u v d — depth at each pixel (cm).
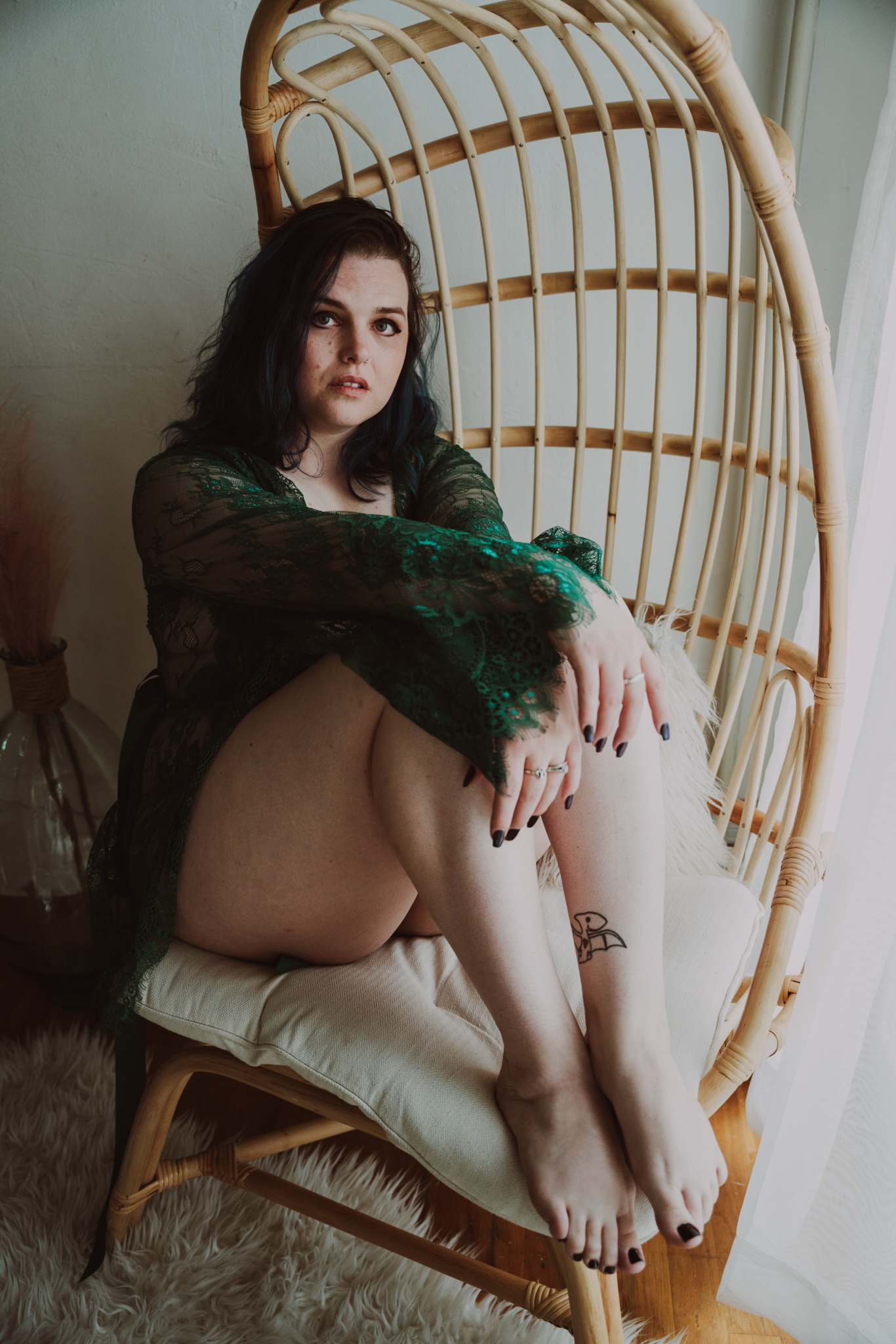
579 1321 74
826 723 92
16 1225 105
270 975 87
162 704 99
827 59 113
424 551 71
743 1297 96
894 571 90
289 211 112
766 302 103
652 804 76
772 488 104
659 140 120
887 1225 86
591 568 80
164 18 118
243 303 98
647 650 73
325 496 107
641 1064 70
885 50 112
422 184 113
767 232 80
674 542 140
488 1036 80
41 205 128
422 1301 97
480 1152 71
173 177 126
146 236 129
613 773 75
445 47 116
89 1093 122
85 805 133
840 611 90
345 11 98
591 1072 71
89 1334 94
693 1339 98
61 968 137
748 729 108
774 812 104
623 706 72
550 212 125
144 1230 103
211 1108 124
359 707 74
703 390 110
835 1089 89
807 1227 93
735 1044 83
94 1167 112
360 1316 96
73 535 147
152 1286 98
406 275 101
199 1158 100
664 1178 66
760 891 117
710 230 124
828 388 85
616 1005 72
